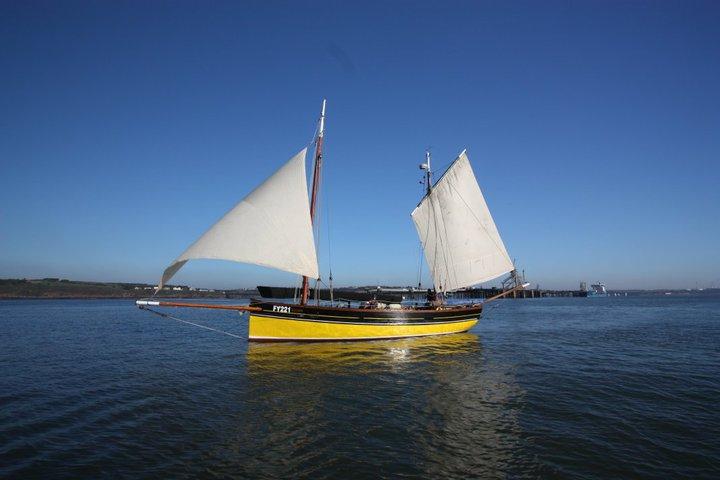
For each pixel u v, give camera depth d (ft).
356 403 50.65
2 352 91.40
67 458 34.86
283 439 39.11
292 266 85.15
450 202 119.85
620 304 417.28
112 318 196.13
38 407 48.98
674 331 139.23
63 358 82.84
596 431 41.09
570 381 62.54
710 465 33.65
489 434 40.34
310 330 91.76
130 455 35.53
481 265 116.78
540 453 35.86
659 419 44.62
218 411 47.47
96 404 50.16
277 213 84.89
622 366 74.79
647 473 32.30
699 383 61.36
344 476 31.83
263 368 70.69
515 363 77.10
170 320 193.36
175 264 78.07
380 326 98.78
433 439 39.11
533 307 351.05
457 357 82.94
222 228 80.89
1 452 36.04
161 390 56.54
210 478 31.53
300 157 88.38
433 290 124.57
